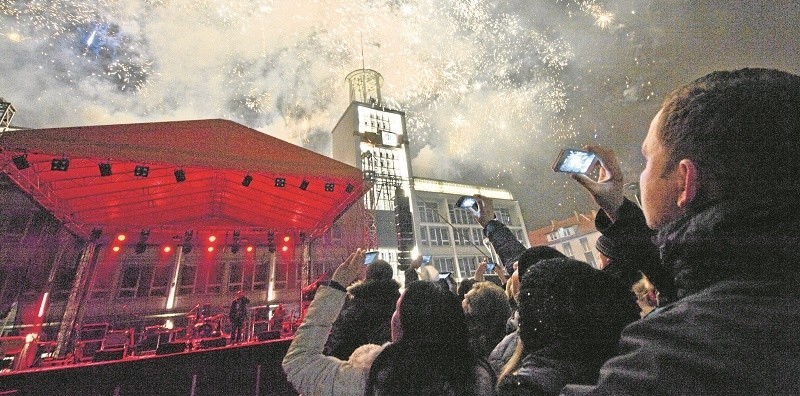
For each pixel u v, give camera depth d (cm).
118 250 1153
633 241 119
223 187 1096
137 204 1040
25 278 1206
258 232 1324
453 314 124
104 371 516
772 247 49
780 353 40
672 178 66
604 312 90
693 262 59
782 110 55
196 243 1284
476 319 214
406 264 1614
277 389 605
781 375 38
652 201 71
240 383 584
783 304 44
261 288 1585
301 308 1264
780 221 50
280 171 744
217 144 705
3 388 463
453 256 2928
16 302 1162
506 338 178
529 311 98
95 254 1120
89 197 909
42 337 1124
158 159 636
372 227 1439
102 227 1111
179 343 611
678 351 46
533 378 85
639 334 55
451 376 111
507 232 234
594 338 87
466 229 3108
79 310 1047
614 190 129
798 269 47
